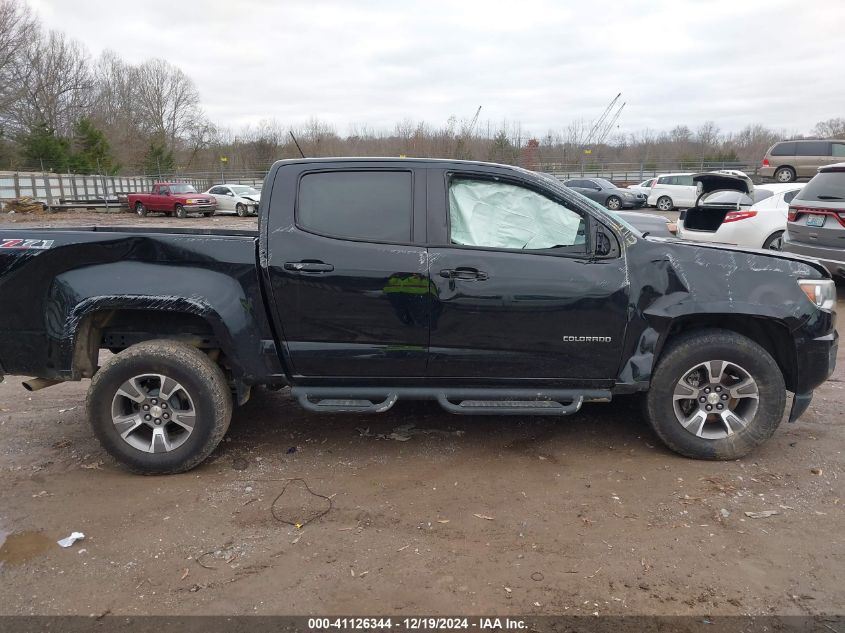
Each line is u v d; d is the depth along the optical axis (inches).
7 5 1839.3
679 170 1620.3
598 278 145.1
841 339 267.0
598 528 124.5
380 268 143.7
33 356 146.8
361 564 113.8
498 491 139.9
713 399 151.0
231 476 148.8
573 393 150.6
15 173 1299.2
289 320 146.3
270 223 146.3
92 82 2305.6
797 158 960.9
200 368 144.7
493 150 1582.2
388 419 183.5
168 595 105.7
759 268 148.9
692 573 110.1
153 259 145.7
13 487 143.7
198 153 2439.7
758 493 137.7
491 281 143.7
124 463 147.9
